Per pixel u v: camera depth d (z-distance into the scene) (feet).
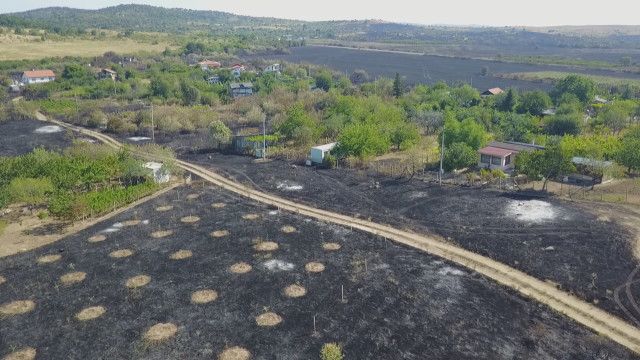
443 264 138.72
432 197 195.72
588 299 117.91
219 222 172.24
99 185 214.07
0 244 152.97
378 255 144.87
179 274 133.28
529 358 97.45
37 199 179.01
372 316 112.68
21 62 642.22
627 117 350.43
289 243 153.89
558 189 200.75
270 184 219.61
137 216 178.60
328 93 431.02
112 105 451.94
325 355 96.48
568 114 328.70
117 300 120.06
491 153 233.96
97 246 151.74
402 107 389.60
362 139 251.60
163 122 347.36
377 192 204.64
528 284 125.59
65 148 288.51
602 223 162.20
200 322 110.83
